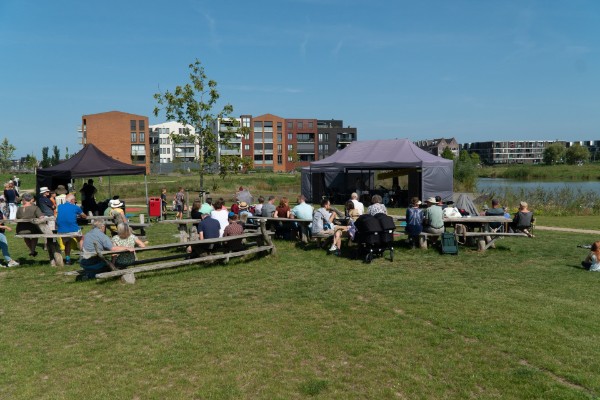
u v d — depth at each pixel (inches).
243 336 224.5
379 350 205.0
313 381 176.9
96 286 317.7
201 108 909.8
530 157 7844.5
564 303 267.0
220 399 165.8
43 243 502.6
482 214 579.8
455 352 202.2
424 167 887.1
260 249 393.4
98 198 1155.3
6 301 286.5
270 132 4156.0
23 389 175.5
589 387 171.2
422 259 394.9
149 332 231.9
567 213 872.3
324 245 449.1
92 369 191.8
